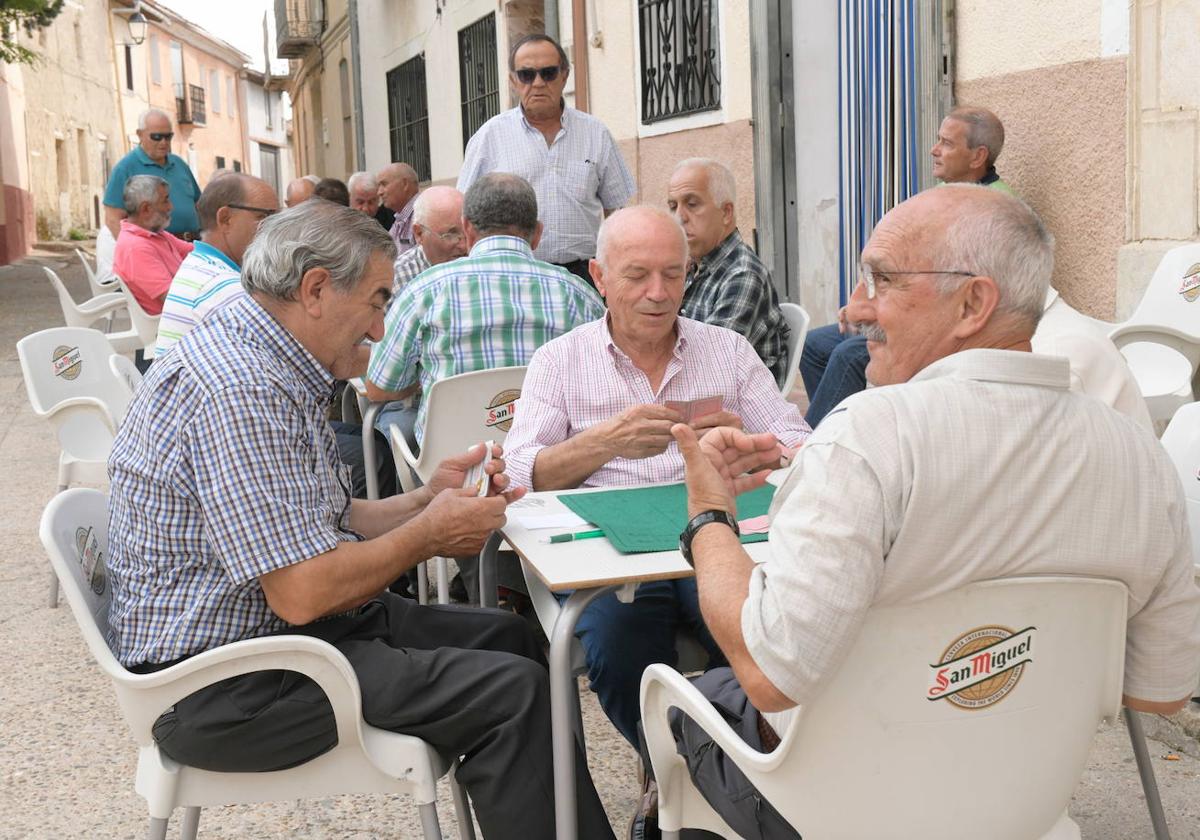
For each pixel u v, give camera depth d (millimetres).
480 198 3928
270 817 3002
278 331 2227
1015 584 1567
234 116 55406
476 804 2207
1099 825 2738
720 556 1762
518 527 2369
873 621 1571
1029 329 1707
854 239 6551
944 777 1640
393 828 2938
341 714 2078
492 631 2584
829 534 1517
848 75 6492
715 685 2070
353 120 19203
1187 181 4105
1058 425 1584
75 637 4223
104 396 4645
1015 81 5059
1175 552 1659
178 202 9555
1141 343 4211
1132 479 1610
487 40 12312
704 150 7879
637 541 2215
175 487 2107
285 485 2094
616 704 2709
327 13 21203
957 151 4855
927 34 5641
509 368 3611
